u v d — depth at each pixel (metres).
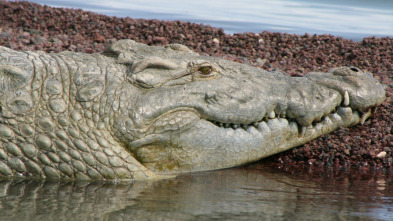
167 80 19.73
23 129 18.62
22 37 34.56
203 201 16.38
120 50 21.36
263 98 20.69
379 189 18.75
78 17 42.22
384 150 23.33
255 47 36.69
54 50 31.25
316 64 33.69
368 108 23.20
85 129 18.86
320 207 16.14
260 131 21.17
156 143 19.47
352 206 16.36
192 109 19.75
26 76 19.03
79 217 14.38
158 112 19.19
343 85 22.50
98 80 19.44
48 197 16.20
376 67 33.03
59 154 18.69
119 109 19.09
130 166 19.06
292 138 21.95
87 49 32.03
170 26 40.34
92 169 18.77
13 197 16.06
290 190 18.20
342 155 23.16
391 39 38.62
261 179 19.78
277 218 14.94
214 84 20.17
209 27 40.59
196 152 20.22
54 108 18.84
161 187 18.05
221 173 20.48
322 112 21.69
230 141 20.62
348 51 36.16
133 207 15.47
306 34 39.62
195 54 22.61
